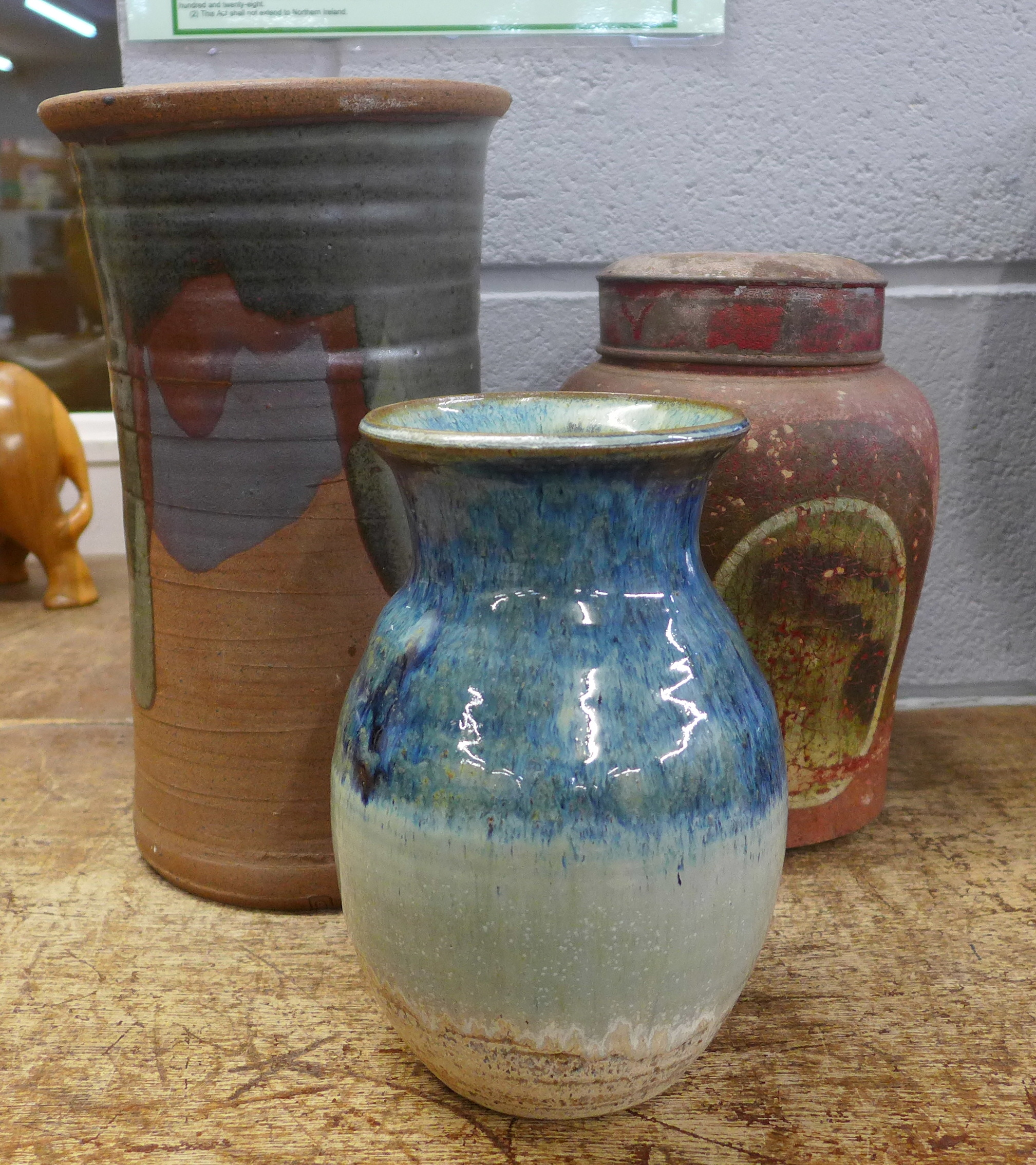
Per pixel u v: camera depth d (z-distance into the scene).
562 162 0.93
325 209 0.62
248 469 0.65
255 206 0.61
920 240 0.96
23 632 1.21
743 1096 0.57
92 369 1.49
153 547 0.70
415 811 0.49
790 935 0.70
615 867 0.47
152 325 0.65
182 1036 0.61
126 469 0.70
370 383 0.65
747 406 0.69
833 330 0.71
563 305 0.96
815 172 0.94
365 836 0.51
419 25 0.90
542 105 0.92
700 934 0.50
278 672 0.68
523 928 0.48
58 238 1.46
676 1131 0.54
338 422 0.65
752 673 0.54
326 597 0.68
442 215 0.66
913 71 0.92
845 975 0.66
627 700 0.49
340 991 0.65
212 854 0.72
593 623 0.50
